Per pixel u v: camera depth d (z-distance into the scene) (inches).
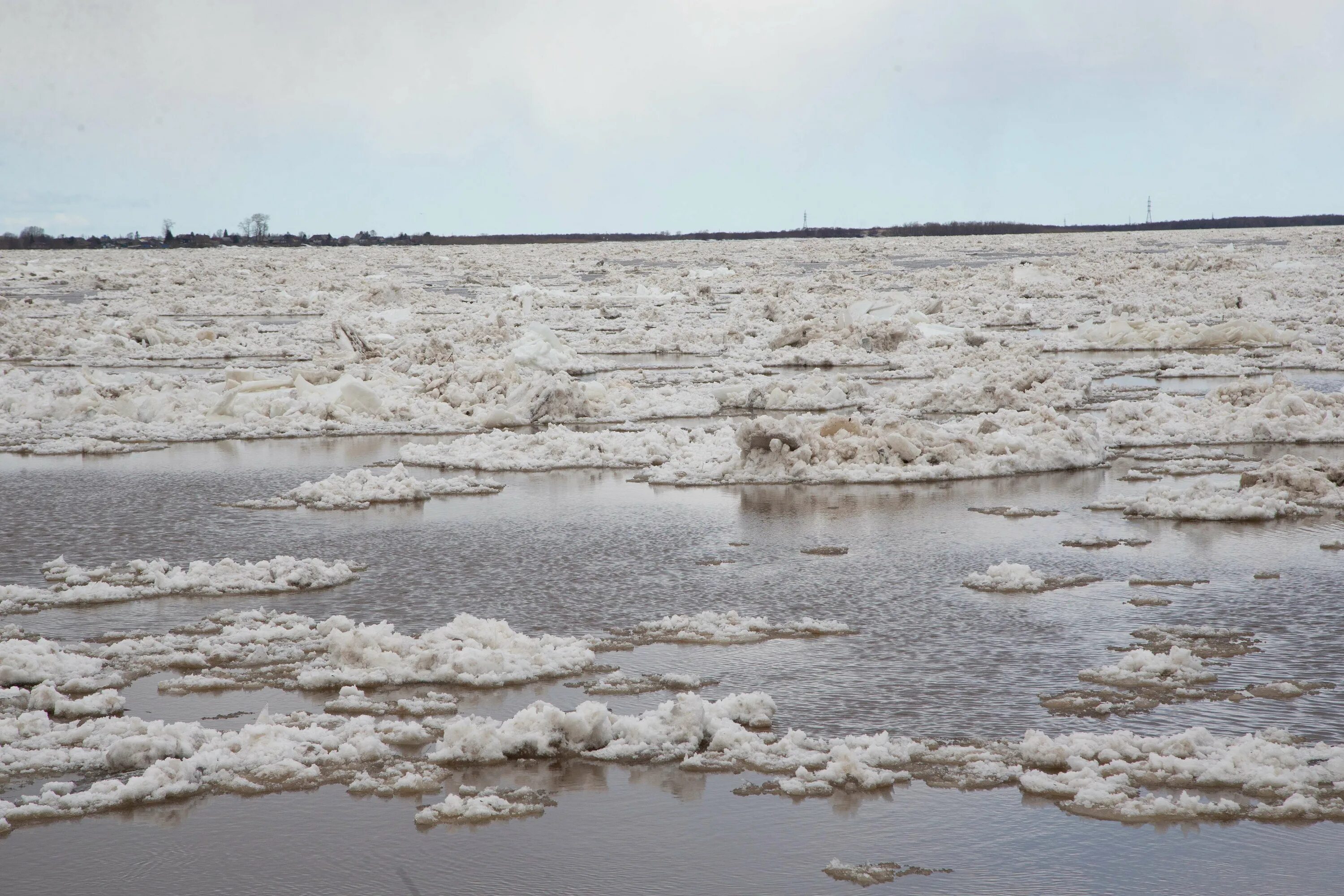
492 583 490.6
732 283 2891.2
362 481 710.5
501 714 349.7
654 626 427.2
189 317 2177.7
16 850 273.4
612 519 614.5
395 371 1315.2
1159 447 844.0
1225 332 1513.3
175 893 254.2
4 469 790.5
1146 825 279.0
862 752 311.3
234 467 790.5
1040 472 748.0
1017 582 473.7
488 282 3095.5
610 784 305.4
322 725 342.3
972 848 268.7
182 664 394.9
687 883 255.0
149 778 299.7
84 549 558.3
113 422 987.3
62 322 1786.4
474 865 263.7
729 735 324.2
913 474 719.7
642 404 1071.0
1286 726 332.5
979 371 1130.0
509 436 845.2
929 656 394.0
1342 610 438.0
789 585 484.4
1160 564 510.6
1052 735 328.2
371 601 468.1
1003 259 3789.4
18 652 391.2
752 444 741.3
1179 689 360.2
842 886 253.3
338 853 269.9
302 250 5447.8
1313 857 263.1
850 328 1590.8
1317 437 841.5
